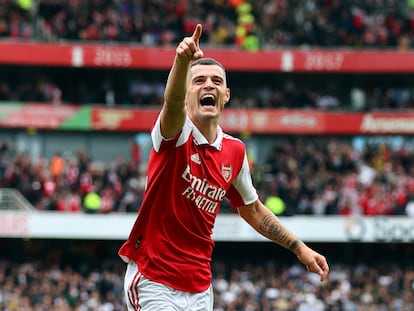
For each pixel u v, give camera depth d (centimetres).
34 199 3291
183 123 690
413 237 3331
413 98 4131
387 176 3550
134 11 3991
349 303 2945
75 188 3331
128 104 3972
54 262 3459
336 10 4112
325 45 4053
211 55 3966
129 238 721
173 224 709
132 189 3353
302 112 3984
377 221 3341
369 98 4156
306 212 3341
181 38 3975
